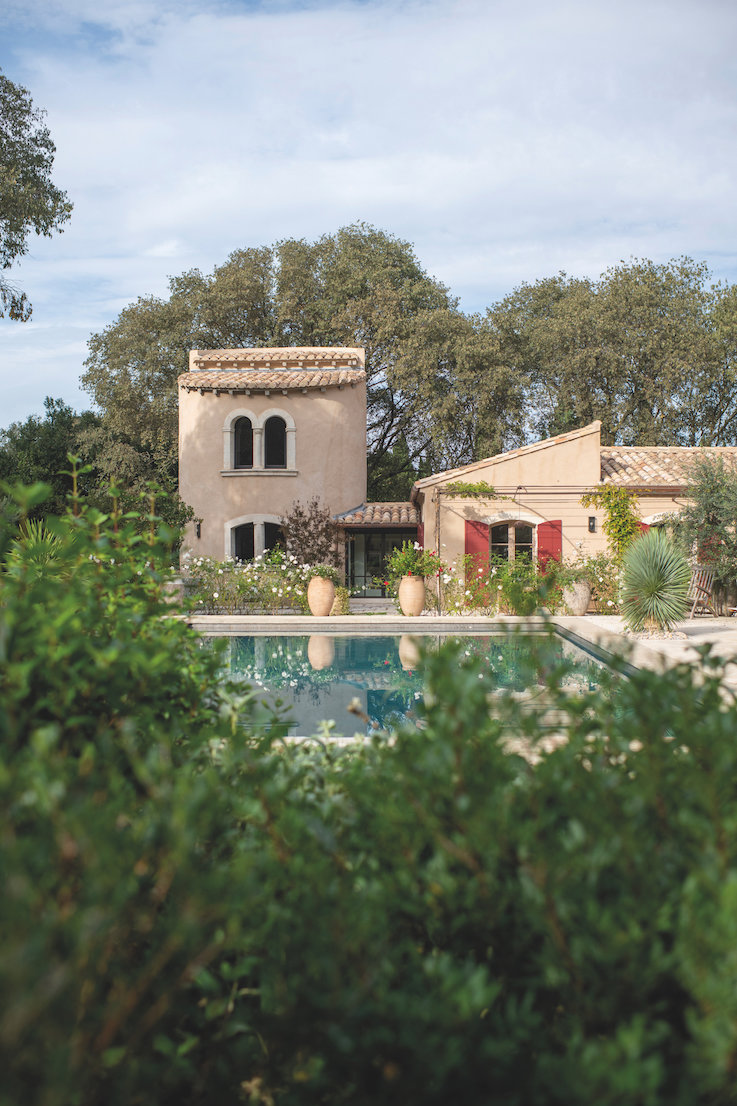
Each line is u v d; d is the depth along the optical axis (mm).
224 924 1861
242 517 22922
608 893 1919
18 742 2162
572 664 2744
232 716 3080
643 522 19297
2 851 1374
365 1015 1607
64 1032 1341
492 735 2225
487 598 18469
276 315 30891
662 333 31000
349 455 23391
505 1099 1632
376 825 2082
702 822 1744
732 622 15664
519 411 30078
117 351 28297
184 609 3447
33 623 2209
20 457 24922
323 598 17562
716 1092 1508
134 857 1609
